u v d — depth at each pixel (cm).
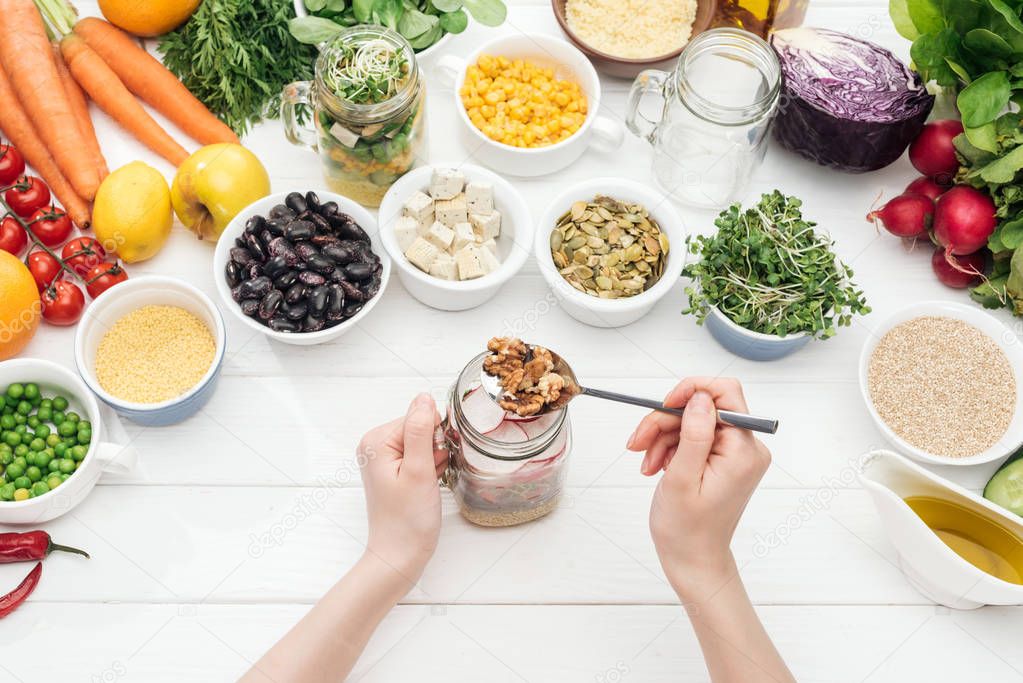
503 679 88
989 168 91
